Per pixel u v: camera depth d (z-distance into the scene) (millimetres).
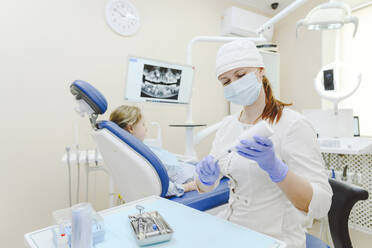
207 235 530
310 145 703
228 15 2814
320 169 687
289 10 1441
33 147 1823
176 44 2545
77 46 1978
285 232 765
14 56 1745
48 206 1885
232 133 914
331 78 1808
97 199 2082
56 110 1903
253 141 580
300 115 750
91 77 2053
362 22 2498
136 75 1768
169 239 512
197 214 644
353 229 1776
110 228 573
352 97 2580
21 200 1788
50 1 1857
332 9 1374
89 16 2020
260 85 796
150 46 2363
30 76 1803
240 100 818
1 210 1725
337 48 1802
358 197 866
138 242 490
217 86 2930
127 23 2188
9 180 1746
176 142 2564
